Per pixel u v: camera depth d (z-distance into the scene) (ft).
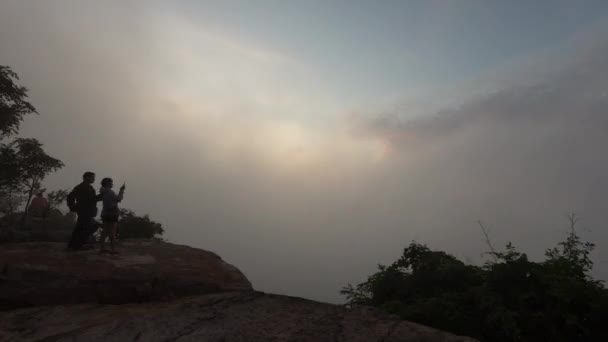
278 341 13.61
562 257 43.16
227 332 14.51
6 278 20.11
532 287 38.40
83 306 19.79
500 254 43.29
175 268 25.39
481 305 36.50
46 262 22.74
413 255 53.06
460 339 13.33
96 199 28.25
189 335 14.34
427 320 37.50
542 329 35.04
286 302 17.83
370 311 16.53
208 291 23.62
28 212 73.67
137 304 20.81
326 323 15.14
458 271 45.55
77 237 26.86
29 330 16.19
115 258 25.77
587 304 35.53
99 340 14.10
